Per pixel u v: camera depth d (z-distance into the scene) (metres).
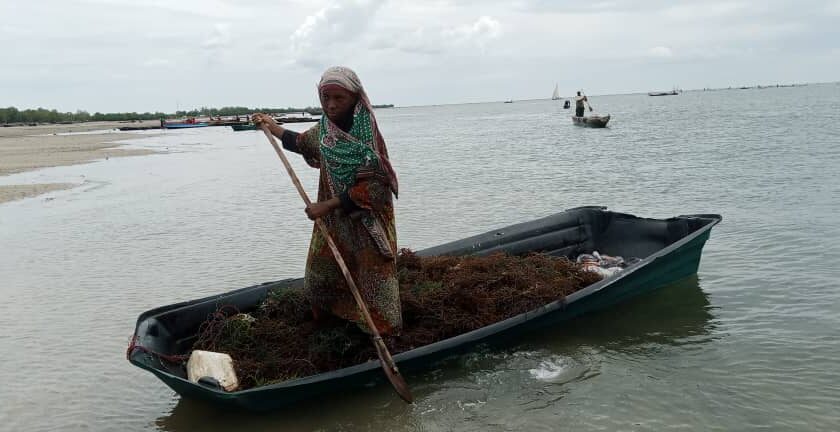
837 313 6.66
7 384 5.74
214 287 8.47
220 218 13.55
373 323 4.91
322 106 4.95
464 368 5.71
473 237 7.98
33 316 7.50
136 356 4.91
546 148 27.38
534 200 14.05
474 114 112.38
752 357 5.77
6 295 8.34
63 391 5.60
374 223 5.03
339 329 5.39
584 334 6.42
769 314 6.74
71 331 6.99
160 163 27.36
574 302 6.25
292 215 13.70
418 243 10.40
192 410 5.23
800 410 4.85
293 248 10.53
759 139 25.17
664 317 6.79
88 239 11.69
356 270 5.14
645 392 5.22
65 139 53.09
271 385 4.68
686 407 4.96
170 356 5.23
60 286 8.70
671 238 8.23
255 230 12.12
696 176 16.16
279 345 5.47
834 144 21.55
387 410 5.06
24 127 97.06
